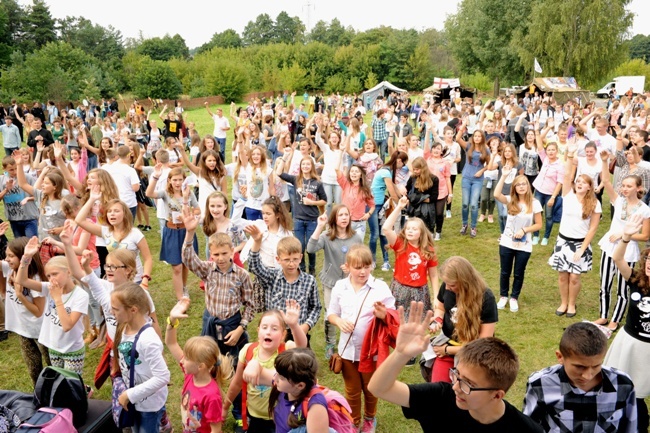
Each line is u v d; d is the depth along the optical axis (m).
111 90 61.53
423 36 107.94
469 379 2.45
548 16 49.88
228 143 25.48
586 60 48.81
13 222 8.66
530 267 8.98
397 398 2.56
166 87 61.53
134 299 3.94
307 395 3.26
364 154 11.08
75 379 3.95
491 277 8.57
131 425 4.04
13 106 26.08
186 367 3.99
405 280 5.71
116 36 120.69
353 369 4.68
